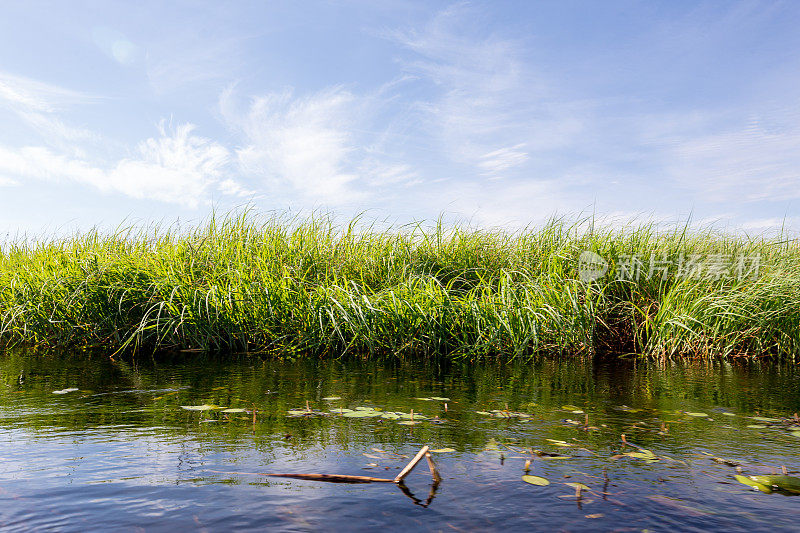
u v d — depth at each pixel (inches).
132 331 207.0
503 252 263.4
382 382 137.6
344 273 233.8
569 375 151.9
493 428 90.4
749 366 172.7
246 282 211.2
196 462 69.9
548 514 54.6
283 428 88.6
